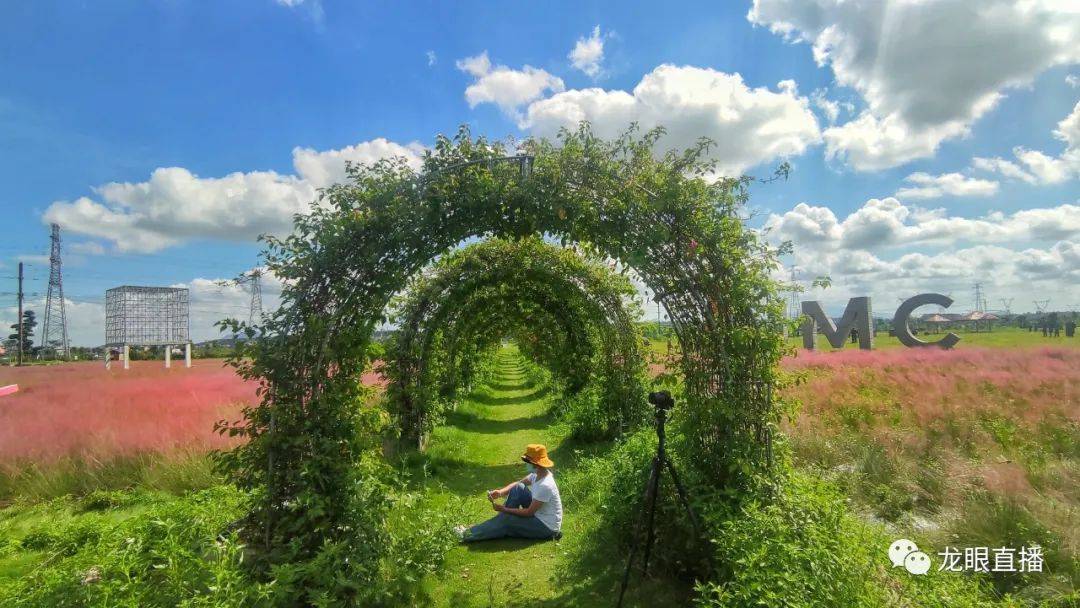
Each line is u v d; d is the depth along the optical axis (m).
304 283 3.34
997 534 3.57
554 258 8.23
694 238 3.48
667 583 3.52
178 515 3.09
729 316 3.53
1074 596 2.82
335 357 3.37
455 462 7.19
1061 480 4.58
